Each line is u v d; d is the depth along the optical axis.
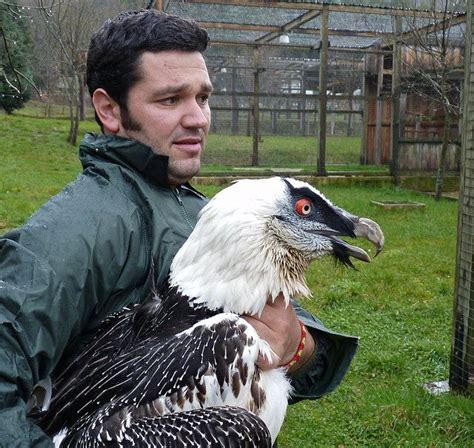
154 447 1.74
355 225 2.28
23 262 1.75
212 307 2.03
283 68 20.12
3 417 1.59
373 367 5.45
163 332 2.02
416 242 9.83
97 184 2.04
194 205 2.38
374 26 16.61
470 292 4.82
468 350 4.88
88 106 25.53
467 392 4.91
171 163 2.15
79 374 1.99
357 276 7.81
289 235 2.12
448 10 13.83
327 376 2.51
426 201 13.73
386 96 16.06
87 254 1.85
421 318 6.63
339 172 15.90
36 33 16.33
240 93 15.00
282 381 2.07
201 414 1.81
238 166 18.50
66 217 1.88
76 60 16.73
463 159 4.81
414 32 13.98
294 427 4.57
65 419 1.95
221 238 2.04
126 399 1.87
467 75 4.75
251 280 2.04
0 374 1.62
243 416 1.81
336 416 4.71
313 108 20.27
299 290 2.17
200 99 2.21
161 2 11.32
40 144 18.50
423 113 17.28
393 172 15.84
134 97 2.10
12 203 11.57
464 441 4.36
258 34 17.91
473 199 4.74
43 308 1.72
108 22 2.14
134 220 2.02
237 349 1.89
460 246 4.88
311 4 14.45
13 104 21.38
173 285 2.07
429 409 4.68
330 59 19.89
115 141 2.14
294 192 2.18
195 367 1.86
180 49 2.10
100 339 2.01
